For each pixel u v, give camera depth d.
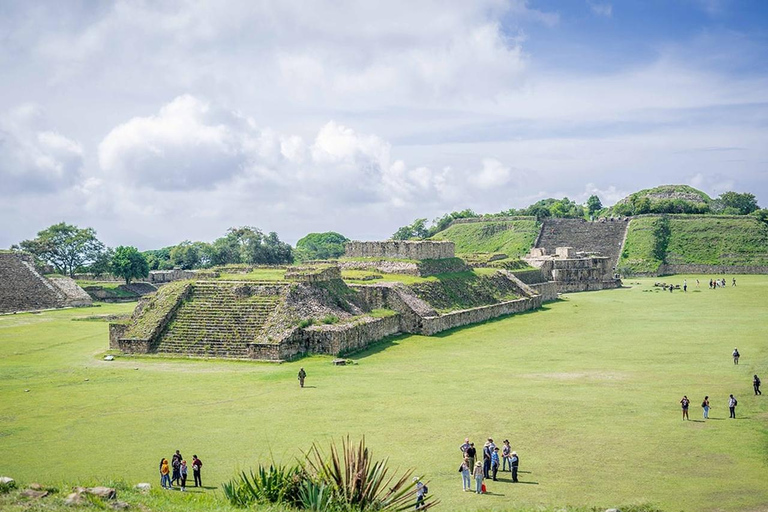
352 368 56.28
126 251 144.50
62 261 150.25
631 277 156.00
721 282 127.19
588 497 28.73
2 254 121.88
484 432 37.62
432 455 33.75
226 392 47.09
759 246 159.75
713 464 32.81
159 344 62.44
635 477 31.16
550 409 42.44
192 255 164.62
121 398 45.47
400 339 72.44
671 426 38.97
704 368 55.38
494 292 102.38
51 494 23.45
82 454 33.78
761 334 72.00
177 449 34.47
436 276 95.94
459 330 80.00
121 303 126.81
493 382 50.69
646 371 54.62
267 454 33.38
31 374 53.75
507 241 188.62
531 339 73.12
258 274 78.94
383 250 101.50
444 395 46.19
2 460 32.84
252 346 59.31
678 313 91.81
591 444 35.75
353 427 38.28
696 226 173.12
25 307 110.19
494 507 27.25
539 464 32.94
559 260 135.62
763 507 27.64
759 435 37.16
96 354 63.34
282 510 23.17
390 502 24.06
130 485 27.95
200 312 65.94
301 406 43.03
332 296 71.56
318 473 24.36
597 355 62.53
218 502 24.56
